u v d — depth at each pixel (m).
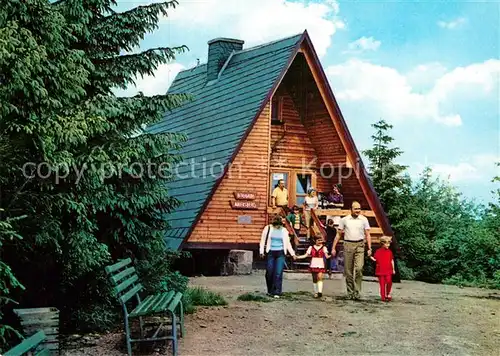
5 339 9.48
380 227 27.36
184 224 25.83
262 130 26.53
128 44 13.16
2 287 9.32
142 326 11.15
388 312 15.04
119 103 12.18
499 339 12.29
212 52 33.06
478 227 27.62
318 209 26.22
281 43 28.06
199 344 11.25
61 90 10.02
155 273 13.91
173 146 13.33
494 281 24.56
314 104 28.02
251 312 14.37
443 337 12.33
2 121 9.28
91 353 10.59
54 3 11.53
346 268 17.23
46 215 10.51
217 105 29.97
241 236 26.16
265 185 26.55
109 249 13.65
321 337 12.11
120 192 12.93
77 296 12.39
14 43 8.77
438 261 28.66
